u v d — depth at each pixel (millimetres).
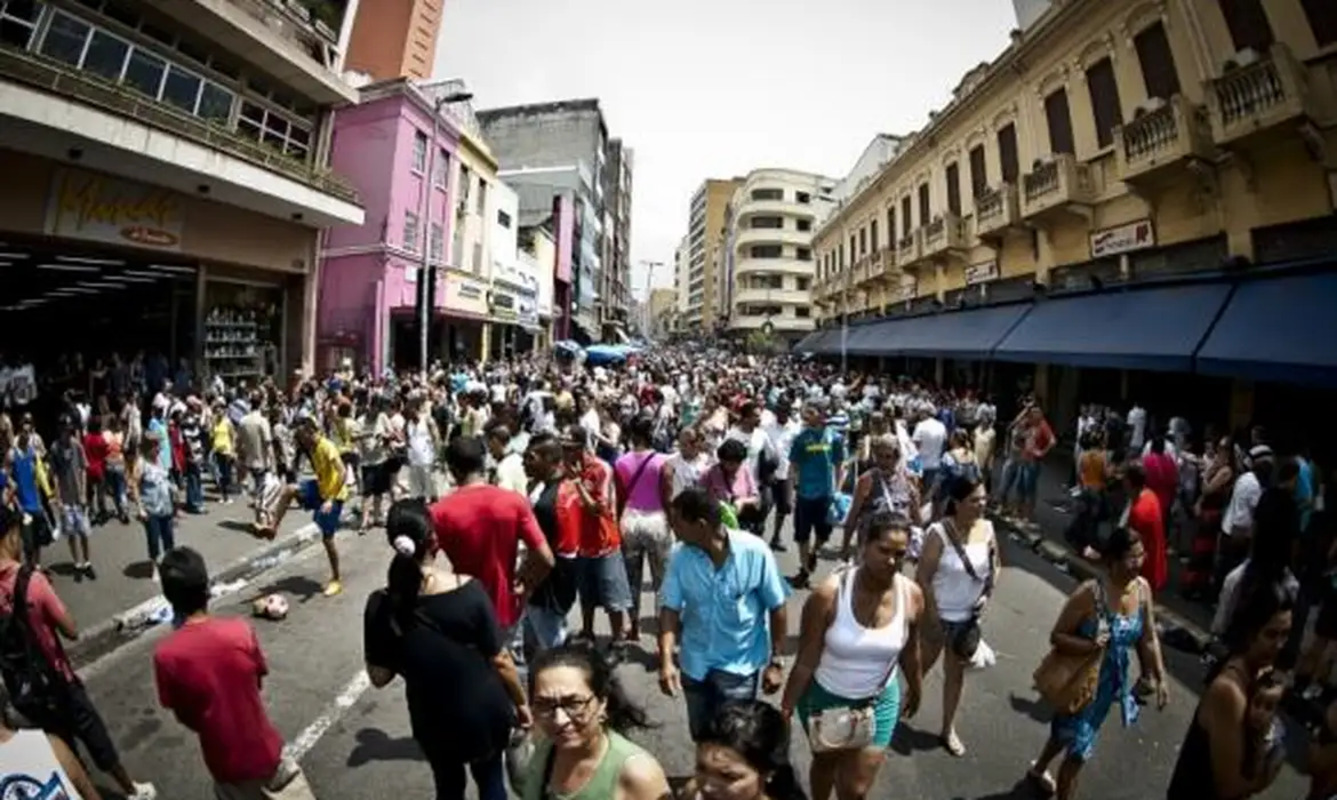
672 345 122125
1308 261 9906
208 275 15898
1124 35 13914
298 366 18719
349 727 4668
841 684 3176
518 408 13039
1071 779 3799
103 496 9695
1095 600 3711
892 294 30281
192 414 11727
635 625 6109
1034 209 16578
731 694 3420
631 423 6281
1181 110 11492
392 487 10336
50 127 10344
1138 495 6047
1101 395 16062
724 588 3418
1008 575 8414
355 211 18031
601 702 2127
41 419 13305
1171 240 12727
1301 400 10484
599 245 71750
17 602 3451
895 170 29531
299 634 6223
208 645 2895
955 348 19422
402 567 2957
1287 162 10242
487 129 61375
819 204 73750
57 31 12016
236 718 2930
